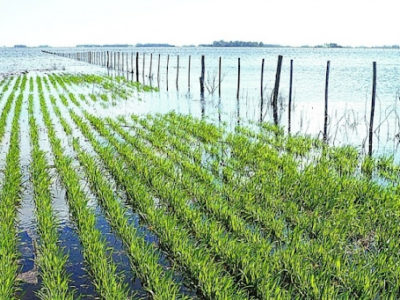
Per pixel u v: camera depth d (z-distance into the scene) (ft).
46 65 246.47
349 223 25.38
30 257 23.22
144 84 119.65
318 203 28.48
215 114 70.33
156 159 38.68
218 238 22.62
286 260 20.52
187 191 31.40
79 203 27.50
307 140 48.83
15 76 151.33
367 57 398.83
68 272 21.57
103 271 19.72
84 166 37.73
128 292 19.88
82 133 52.60
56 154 40.47
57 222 26.45
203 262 20.02
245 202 28.27
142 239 23.11
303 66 230.68
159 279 19.52
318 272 19.92
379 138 55.31
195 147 45.21
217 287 18.54
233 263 20.81
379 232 24.17
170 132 52.29
